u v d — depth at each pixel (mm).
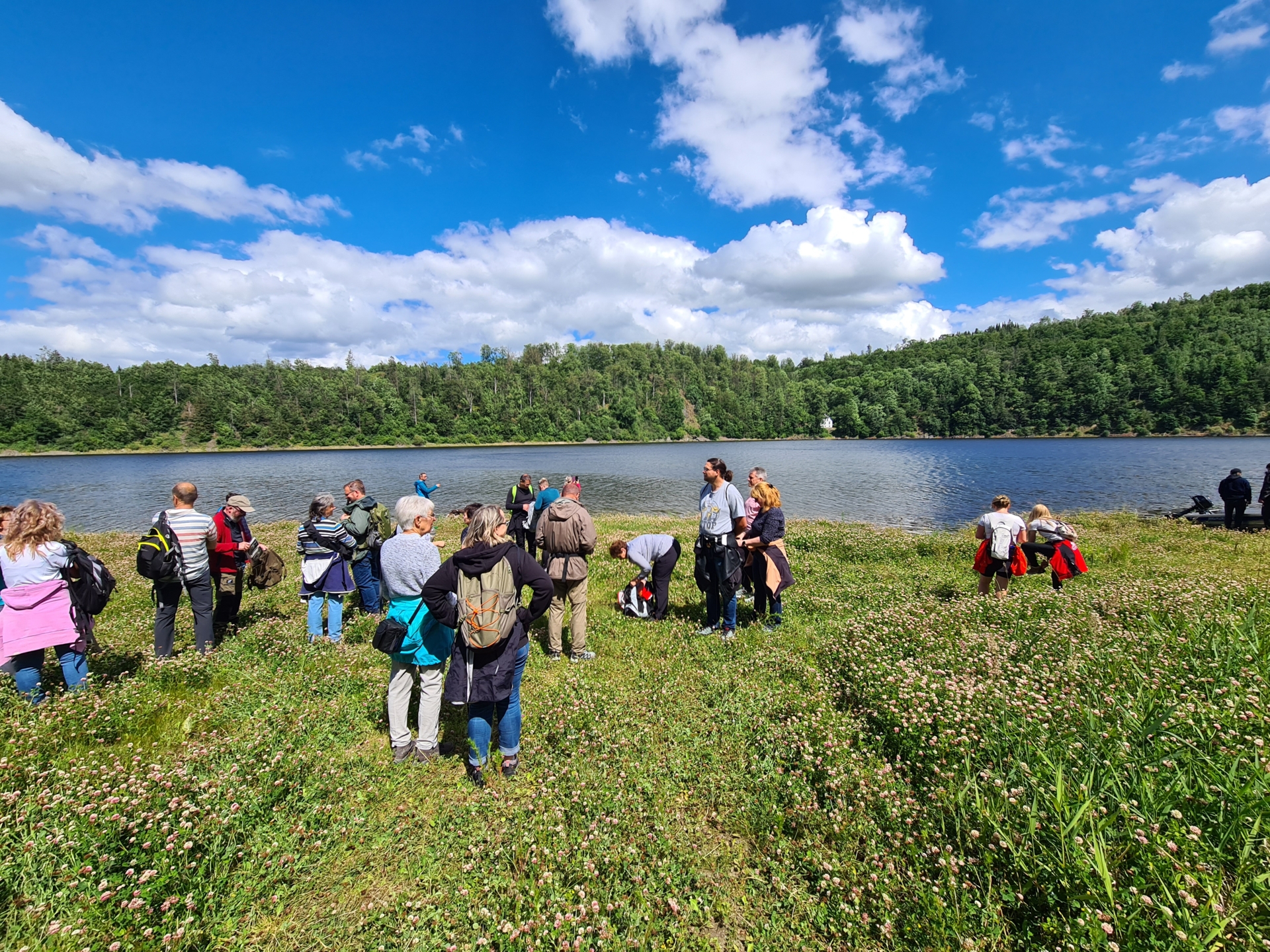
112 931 2445
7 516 5438
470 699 3834
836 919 2795
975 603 6855
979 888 2707
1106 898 2443
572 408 149000
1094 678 4402
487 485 42438
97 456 97750
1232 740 3197
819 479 42031
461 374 159625
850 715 4562
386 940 2656
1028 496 31547
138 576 11711
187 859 2881
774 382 181000
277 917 2842
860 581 9945
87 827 2861
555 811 3420
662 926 2746
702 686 5543
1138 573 9742
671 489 39469
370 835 3432
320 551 6727
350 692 5398
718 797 3768
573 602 6293
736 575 6930
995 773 3371
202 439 112562
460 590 3840
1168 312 184375
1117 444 90500
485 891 2891
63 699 4477
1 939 2367
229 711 4867
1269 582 7984
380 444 122375
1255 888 2348
